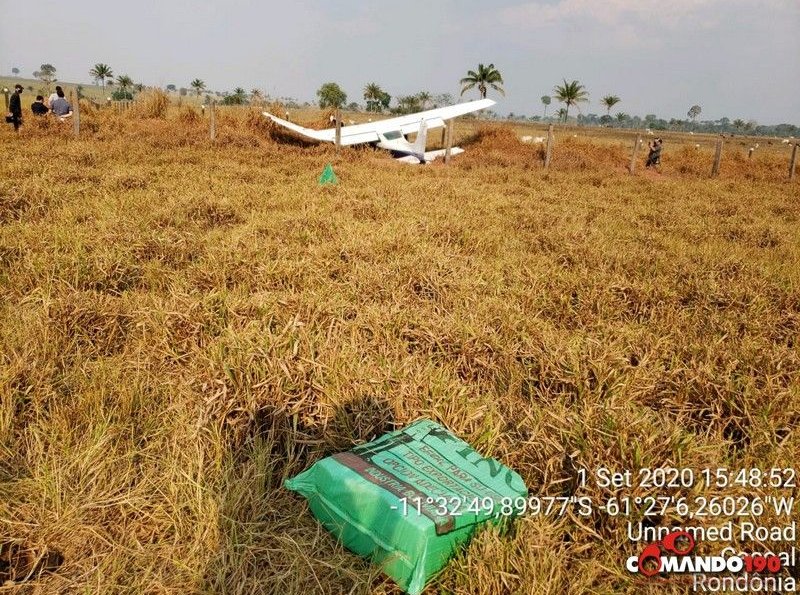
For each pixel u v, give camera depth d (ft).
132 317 14.65
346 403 11.03
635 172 66.08
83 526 8.65
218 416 10.74
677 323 17.21
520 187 43.98
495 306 16.89
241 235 22.25
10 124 58.23
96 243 19.89
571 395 12.55
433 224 26.32
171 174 36.42
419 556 7.80
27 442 10.22
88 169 34.83
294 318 13.73
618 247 25.98
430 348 14.39
